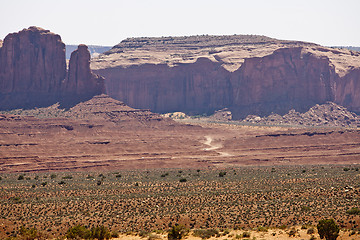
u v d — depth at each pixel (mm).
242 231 125250
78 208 150625
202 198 159375
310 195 158875
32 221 137250
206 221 134875
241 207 145625
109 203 155625
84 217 140250
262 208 143500
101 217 140625
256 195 161375
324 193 159625
